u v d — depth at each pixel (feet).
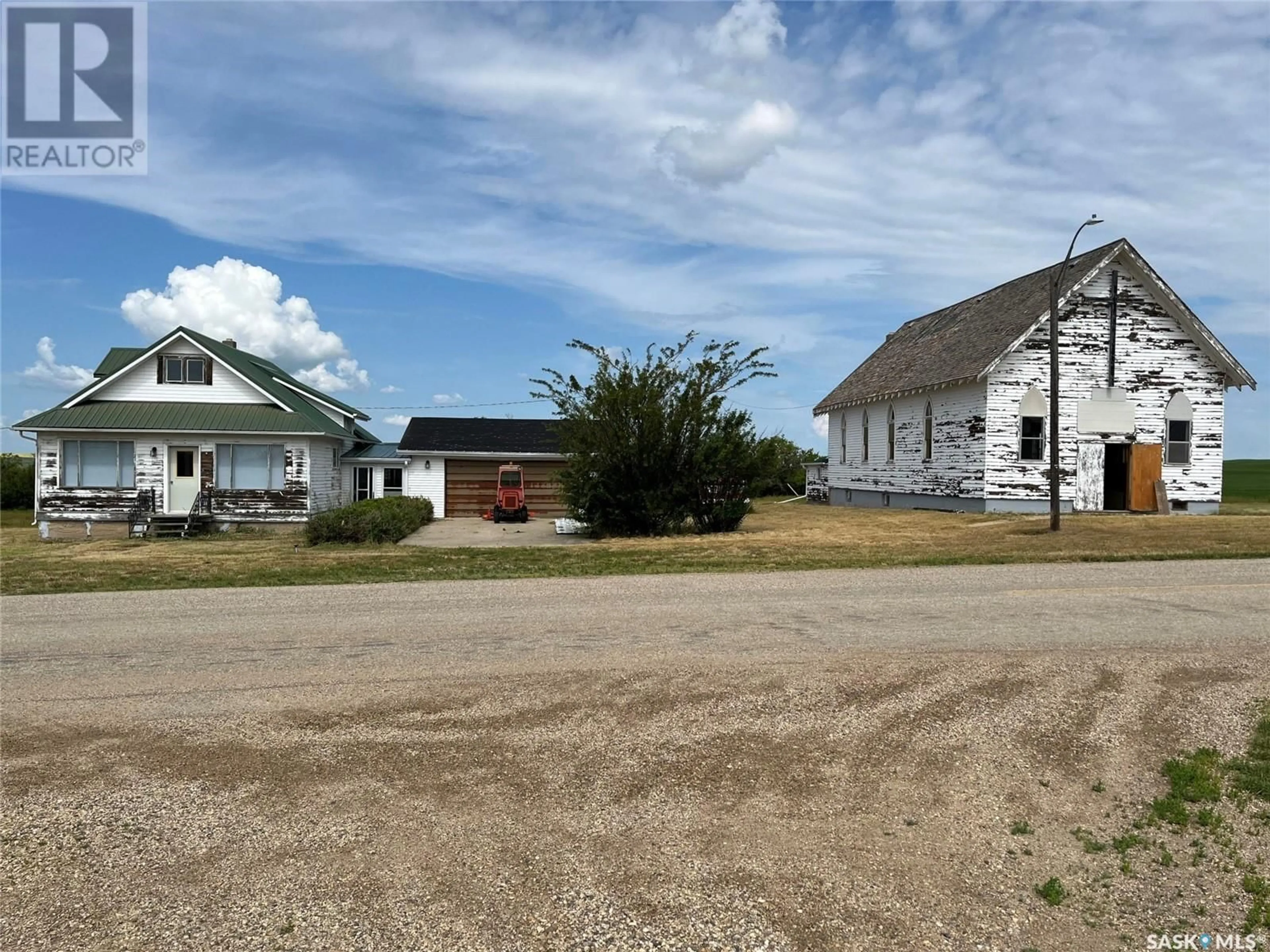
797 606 37.68
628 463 75.36
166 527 82.28
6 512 124.36
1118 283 85.76
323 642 31.55
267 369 120.37
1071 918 13.87
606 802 17.74
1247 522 71.77
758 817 17.07
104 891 14.51
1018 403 84.94
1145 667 26.13
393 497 95.86
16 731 21.95
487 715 22.77
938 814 17.21
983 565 50.62
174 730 21.90
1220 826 16.57
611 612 36.73
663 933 13.35
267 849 15.88
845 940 13.24
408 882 14.75
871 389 113.60
